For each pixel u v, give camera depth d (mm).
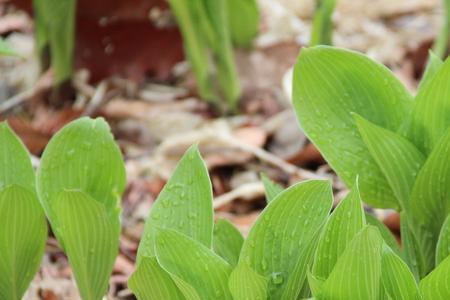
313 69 1032
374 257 895
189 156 992
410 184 1030
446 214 1032
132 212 1450
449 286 919
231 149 1537
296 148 1564
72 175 1043
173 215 988
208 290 945
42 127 1615
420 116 1024
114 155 1045
